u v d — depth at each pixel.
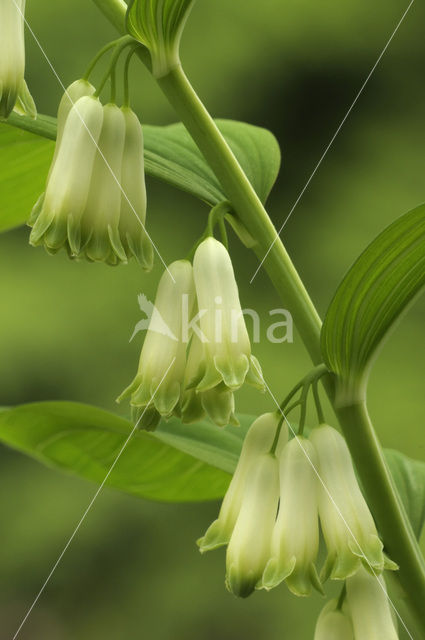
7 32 0.20
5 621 0.72
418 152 0.80
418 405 0.70
